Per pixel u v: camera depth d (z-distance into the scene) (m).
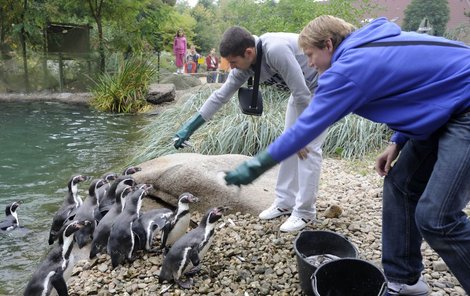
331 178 6.15
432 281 3.26
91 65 16.70
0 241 4.90
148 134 9.30
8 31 16.38
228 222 4.54
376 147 7.83
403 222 2.83
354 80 2.18
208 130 7.84
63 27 16.59
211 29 38.22
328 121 2.23
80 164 7.75
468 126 2.19
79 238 4.45
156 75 15.77
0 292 3.93
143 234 4.02
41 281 3.34
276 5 16.31
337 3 12.30
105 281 3.64
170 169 5.07
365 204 4.94
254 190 5.05
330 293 2.92
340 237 3.41
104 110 13.16
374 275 2.83
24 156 8.19
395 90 2.25
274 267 3.64
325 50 2.53
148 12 17.73
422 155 2.64
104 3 17.02
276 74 3.84
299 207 4.16
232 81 4.12
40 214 5.66
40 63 16.12
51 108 13.28
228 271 3.62
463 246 2.28
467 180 2.21
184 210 4.04
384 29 2.33
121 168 7.49
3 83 15.78
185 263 3.43
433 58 2.23
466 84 2.20
